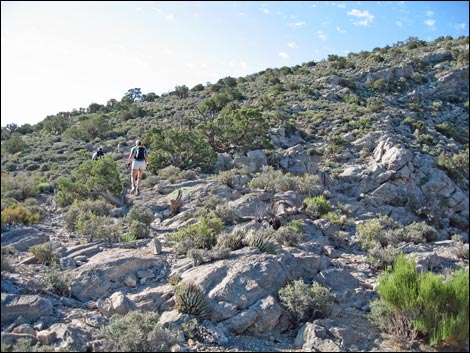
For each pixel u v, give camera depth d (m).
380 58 80.06
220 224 12.72
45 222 13.88
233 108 47.94
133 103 64.75
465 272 8.89
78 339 6.97
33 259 9.62
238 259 9.67
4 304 7.40
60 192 16.97
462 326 7.52
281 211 16.14
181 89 69.81
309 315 8.63
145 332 7.22
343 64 78.81
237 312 8.25
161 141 27.84
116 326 7.14
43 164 22.34
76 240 12.15
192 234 11.56
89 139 38.34
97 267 9.29
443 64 76.62
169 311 8.27
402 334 8.05
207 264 9.73
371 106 54.00
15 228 11.02
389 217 23.83
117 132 41.00
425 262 11.95
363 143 38.66
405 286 8.02
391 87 68.50
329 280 10.10
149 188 20.92
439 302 7.82
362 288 10.15
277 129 41.66
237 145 35.41
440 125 53.78
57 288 8.59
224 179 21.36
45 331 6.97
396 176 30.33
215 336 7.65
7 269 8.78
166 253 10.86
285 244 12.05
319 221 15.84
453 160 36.44
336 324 8.18
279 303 8.70
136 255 10.28
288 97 59.44
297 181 23.08
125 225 14.19
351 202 25.47
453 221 29.41
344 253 13.68
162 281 9.48
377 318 8.34
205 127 35.06
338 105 55.31
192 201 18.03
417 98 64.94
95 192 17.41
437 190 31.14
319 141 41.94
